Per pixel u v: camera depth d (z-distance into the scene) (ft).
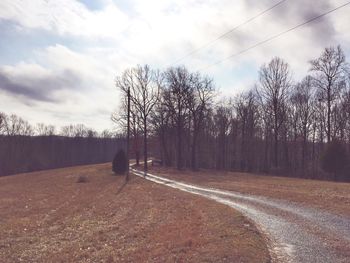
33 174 242.99
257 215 61.82
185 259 36.11
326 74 194.90
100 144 479.00
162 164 279.28
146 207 83.76
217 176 174.50
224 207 71.31
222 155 290.15
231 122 288.92
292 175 201.36
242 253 36.17
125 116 246.47
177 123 234.38
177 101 231.91
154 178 165.58
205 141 295.89
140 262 38.75
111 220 72.90
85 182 169.27
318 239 44.50
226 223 53.57
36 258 49.47
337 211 64.49
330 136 197.47
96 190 136.26
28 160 373.40
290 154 244.42
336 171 165.58
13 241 60.13
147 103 244.42
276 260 35.55
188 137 261.03
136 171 216.13
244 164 269.23
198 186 125.90
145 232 55.93
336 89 195.93
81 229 66.59
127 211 81.66
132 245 48.75
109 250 48.16
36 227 71.92
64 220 78.48
